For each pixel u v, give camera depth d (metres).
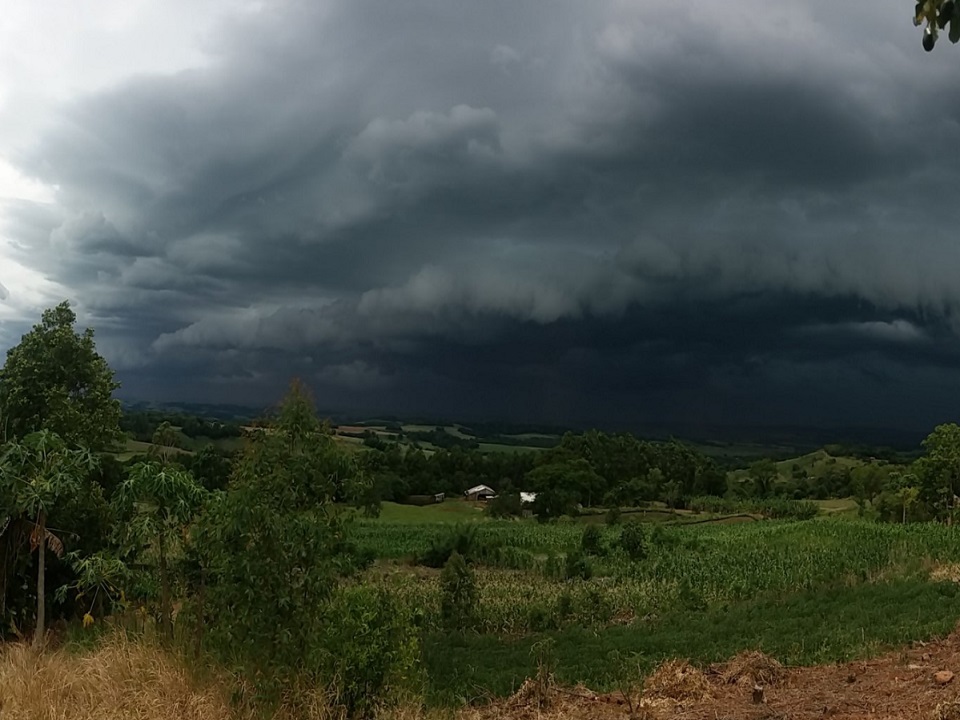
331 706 6.83
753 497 106.25
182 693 6.28
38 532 9.82
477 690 12.21
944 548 32.22
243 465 6.74
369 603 7.52
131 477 8.10
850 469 121.00
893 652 10.77
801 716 6.81
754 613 21.42
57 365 18.42
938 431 61.50
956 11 3.72
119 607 9.24
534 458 113.06
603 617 28.67
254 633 6.36
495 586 39.28
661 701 8.06
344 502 6.98
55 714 5.95
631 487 100.88
